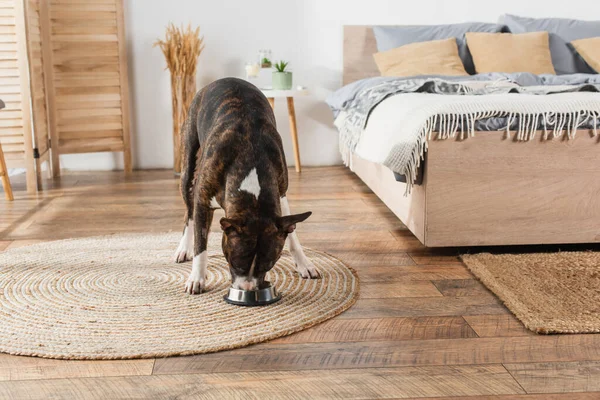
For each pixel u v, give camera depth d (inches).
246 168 77.0
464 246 104.5
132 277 91.8
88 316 77.4
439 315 78.8
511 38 166.2
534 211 99.7
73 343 69.9
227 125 80.2
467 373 64.1
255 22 180.5
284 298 83.6
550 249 105.9
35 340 70.7
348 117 142.3
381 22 183.5
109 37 170.4
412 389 60.9
